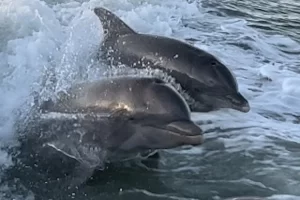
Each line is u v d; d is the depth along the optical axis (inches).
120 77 278.2
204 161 298.2
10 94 327.0
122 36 346.3
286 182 281.9
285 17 624.4
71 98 285.1
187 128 253.0
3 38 406.9
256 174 288.4
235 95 330.3
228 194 267.6
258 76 423.5
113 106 267.1
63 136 282.2
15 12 434.0
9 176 270.7
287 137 333.4
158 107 257.9
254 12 630.5
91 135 273.7
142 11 539.8
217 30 532.1
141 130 262.7
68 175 273.0
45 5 458.0
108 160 282.0
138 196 262.2
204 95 330.3
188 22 550.6
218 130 336.5
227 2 661.9
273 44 510.3
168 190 268.5
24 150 291.7
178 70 327.6
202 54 333.4
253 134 334.0
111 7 533.3
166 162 293.3
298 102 386.0
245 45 492.1
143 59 333.7
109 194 262.2
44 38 409.4
